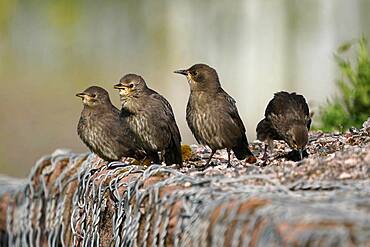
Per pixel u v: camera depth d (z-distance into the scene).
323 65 32.28
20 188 14.09
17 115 29.16
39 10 46.56
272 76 35.09
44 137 27.11
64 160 13.02
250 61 37.94
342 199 7.66
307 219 6.94
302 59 34.00
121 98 12.45
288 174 9.01
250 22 42.53
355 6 34.50
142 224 9.20
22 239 13.71
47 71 37.19
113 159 12.45
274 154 12.52
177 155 12.49
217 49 41.31
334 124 15.98
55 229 12.47
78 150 26.08
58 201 12.48
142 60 40.53
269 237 7.04
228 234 7.57
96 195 10.82
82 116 12.47
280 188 8.34
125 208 9.70
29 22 45.72
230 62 38.88
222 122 12.22
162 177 9.52
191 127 12.59
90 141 12.45
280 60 36.06
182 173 9.78
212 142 12.38
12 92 32.53
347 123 15.93
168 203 8.65
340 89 17.34
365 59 16.92
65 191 12.24
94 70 38.22
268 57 37.34
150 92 12.57
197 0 47.00
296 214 7.10
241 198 7.84
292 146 12.09
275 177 8.95
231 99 12.45
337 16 35.31
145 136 12.43
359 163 9.05
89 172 11.40
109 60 40.34
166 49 42.44
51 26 45.91
